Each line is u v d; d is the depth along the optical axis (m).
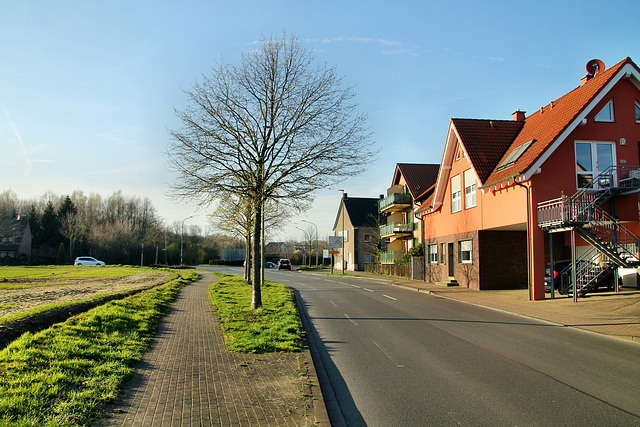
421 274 32.34
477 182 22.41
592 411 5.56
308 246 88.62
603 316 12.73
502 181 19.47
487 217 21.53
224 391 5.95
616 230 16.69
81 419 4.57
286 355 8.05
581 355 8.59
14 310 11.09
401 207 41.91
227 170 13.59
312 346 9.60
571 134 18.19
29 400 4.73
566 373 7.32
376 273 47.59
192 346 8.58
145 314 11.41
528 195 17.94
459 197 25.44
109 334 8.62
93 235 70.44
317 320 13.29
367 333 11.09
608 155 18.47
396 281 31.95
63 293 16.88
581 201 16.22
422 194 36.34
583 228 15.99
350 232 63.12
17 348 6.50
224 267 66.88
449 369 7.63
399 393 6.37
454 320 13.07
